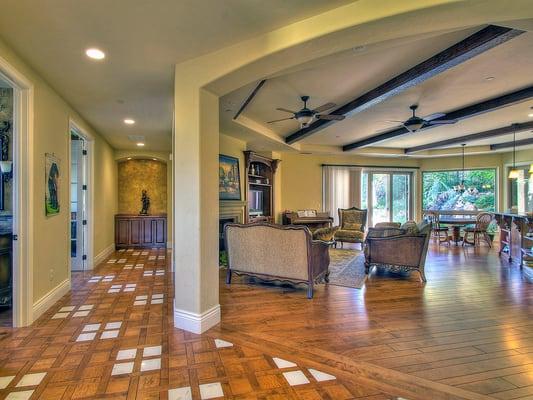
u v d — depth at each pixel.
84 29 2.38
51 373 2.19
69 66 3.01
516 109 5.20
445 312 3.37
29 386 2.03
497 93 4.43
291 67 2.84
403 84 3.70
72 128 4.55
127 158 7.66
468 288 4.27
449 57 3.06
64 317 3.21
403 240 4.68
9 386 2.03
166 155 7.75
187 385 2.05
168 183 7.77
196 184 2.88
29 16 2.20
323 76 3.75
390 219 10.03
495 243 8.47
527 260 5.49
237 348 2.56
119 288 4.24
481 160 9.30
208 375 2.17
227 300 3.76
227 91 3.06
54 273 3.65
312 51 2.46
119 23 2.31
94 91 3.67
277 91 4.25
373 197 9.91
